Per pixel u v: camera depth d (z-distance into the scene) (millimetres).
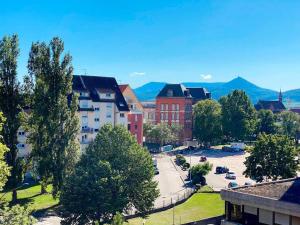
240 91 145125
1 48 60625
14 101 60938
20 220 29094
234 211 28047
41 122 61688
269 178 59281
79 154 63125
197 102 155250
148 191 50312
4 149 38344
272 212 25797
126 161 50156
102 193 45500
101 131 52875
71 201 45938
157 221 53281
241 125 141250
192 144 136125
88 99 92688
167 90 153750
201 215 55781
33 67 63188
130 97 111812
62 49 63375
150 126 141750
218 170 92688
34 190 68750
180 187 76125
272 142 59125
